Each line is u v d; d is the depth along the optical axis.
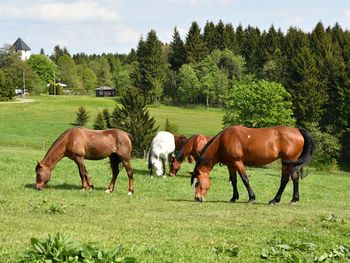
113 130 20.91
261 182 29.30
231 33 156.88
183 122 105.12
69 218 13.52
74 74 190.62
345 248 10.63
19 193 18.62
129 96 60.84
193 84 132.62
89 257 7.91
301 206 18.28
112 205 16.70
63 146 20.34
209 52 148.12
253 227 13.17
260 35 158.62
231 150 18.27
